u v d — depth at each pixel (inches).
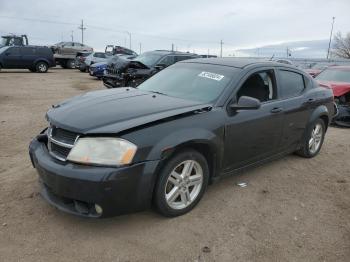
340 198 190.9
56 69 1295.5
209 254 137.2
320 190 199.9
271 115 197.9
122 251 136.5
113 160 137.5
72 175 136.0
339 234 155.3
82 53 1250.0
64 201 147.6
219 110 171.5
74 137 144.1
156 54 584.4
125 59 573.9
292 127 220.2
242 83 186.4
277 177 214.5
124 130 140.3
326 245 146.9
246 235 150.7
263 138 197.0
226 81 185.5
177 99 178.1
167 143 146.6
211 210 169.3
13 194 176.4
